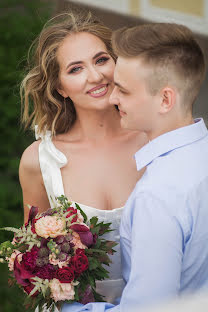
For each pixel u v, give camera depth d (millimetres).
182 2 7215
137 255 2105
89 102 2836
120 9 6371
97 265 2508
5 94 5902
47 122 3098
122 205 2893
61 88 2930
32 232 2512
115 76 2229
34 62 3021
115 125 3035
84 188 2936
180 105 2199
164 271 2066
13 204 5465
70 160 3006
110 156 2992
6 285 4746
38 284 2414
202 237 2137
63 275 2410
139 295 2105
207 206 2137
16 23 6043
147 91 2172
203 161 2193
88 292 2609
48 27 2859
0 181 5676
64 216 2521
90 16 2889
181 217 2080
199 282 2234
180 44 2137
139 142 3029
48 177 2992
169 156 2203
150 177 2164
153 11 6789
